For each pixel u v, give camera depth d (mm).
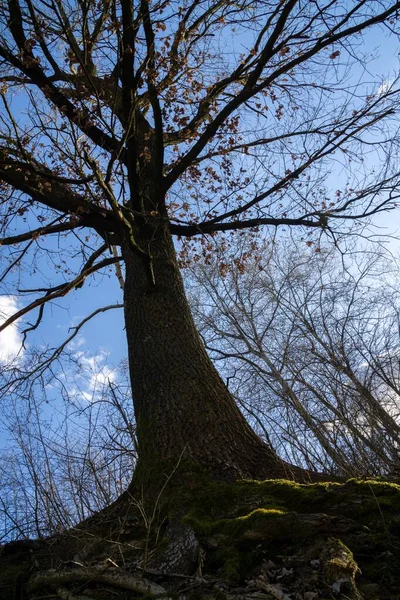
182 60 6891
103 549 4273
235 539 3777
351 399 7648
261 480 4824
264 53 6348
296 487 4238
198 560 3631
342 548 3441
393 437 7094
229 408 5477
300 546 3645
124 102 6102
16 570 4129
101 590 3553
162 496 4613
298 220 7781
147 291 6391
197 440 5059
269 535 3715
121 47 5750
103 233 7547
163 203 7055
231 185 8148
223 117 6645
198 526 3963
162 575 3498
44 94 6129
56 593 3682
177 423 5227
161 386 5574
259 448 5191
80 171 5973
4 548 4348
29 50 5867
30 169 5840
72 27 6078
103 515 4879
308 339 9305
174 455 4973
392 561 3414
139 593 3408
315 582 3240
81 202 6953
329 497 4012
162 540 3932
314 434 6770
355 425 7031
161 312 6199
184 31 6887
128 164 6164
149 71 6113
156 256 6695
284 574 3361
